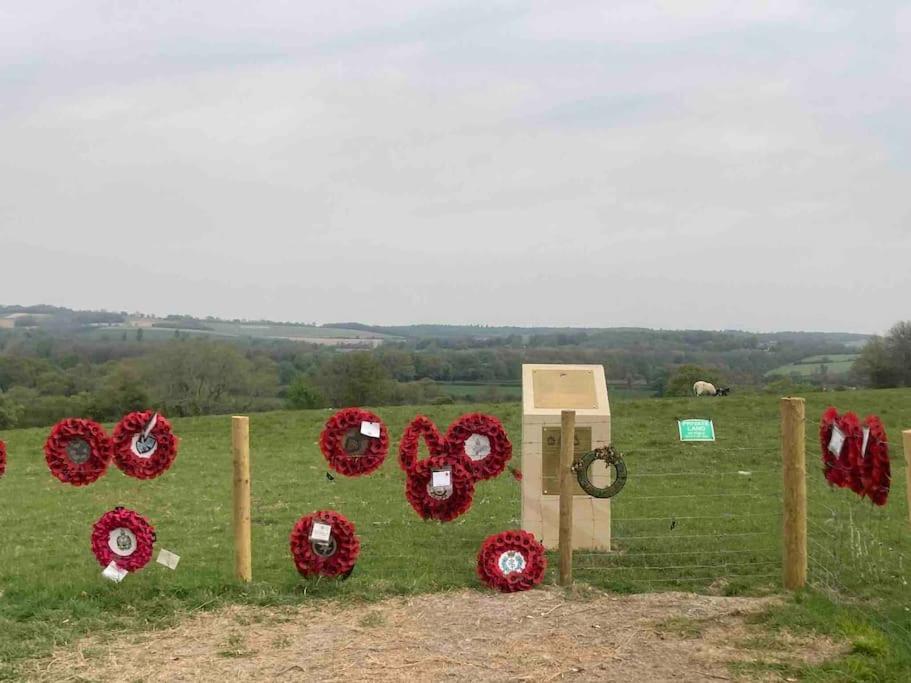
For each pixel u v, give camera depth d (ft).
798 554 29.27
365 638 24.84
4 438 87.35
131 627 26.11
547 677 21.76
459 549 37.63
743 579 30.94
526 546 29.94
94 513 49.65
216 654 23.75
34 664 23.12
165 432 33.53
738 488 53.42
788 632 24.79
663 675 21.81
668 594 28.91
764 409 88.22
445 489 35.14
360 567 33.65
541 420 35.91
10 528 45.27
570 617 26.53
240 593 28.91
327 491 55.88
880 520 41.24
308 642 24.59
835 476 27.76
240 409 158.20
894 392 100.68
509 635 24.94
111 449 33.30
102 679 22.09
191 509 50.44
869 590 29.32
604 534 35.76
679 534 39.27
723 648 23.68
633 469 61.21
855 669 21.70
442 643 24.34
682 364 139.03
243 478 30.27
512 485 56.29
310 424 90.99
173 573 31.99
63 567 35.09
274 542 39.60
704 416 86.17
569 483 30.22
